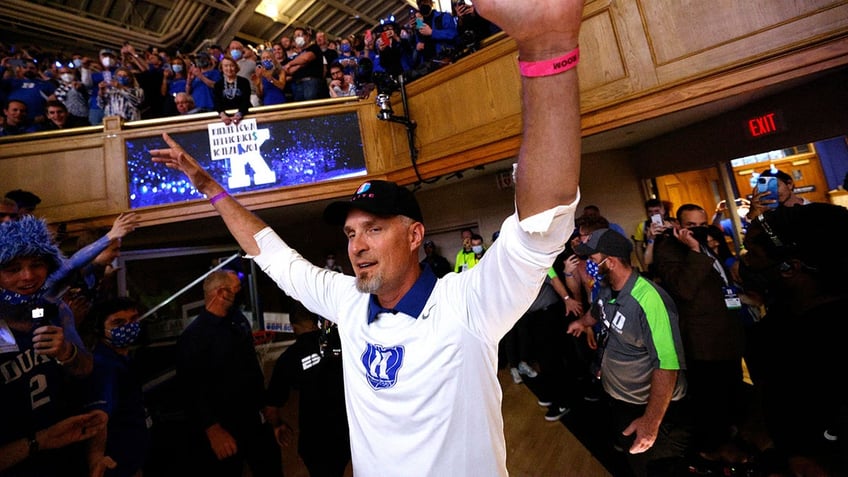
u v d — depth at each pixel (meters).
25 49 6.39
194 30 7.88
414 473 0.79
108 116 3.74
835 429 0.90
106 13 7.34
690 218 2.93
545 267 0.63
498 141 3.46
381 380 0.86
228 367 2.11
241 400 2.14
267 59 4.99
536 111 0.54
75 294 1.93
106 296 2.68
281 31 8.75
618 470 2.37
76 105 4.30
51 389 1.26
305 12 8.20
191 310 4.61
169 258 4.56
